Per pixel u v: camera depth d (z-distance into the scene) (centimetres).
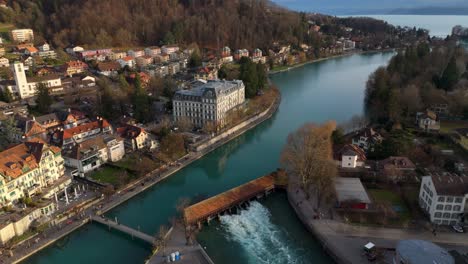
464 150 17175
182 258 10794
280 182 15038
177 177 16525
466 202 11819
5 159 13362
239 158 18488
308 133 15162
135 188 14962
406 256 9756
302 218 12825
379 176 14862
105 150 16775
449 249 10912
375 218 12500
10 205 12662
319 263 11112
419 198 13262
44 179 14312
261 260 11244
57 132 17938
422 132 19512
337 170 14750
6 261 10831
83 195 14238
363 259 10650
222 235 12350
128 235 12156
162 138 18425
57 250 11750
